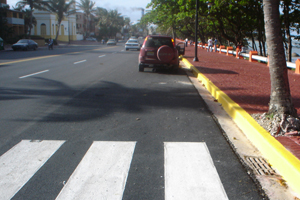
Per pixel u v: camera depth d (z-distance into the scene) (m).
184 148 4.89
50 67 16.11
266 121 5.55
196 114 7.01
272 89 5.60
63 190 3.56
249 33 34.69
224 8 26.61
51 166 4.19
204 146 5.00
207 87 10.56
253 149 4.96
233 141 5.30
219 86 9.78
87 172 4.02
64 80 11.67
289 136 4.96
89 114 6.84
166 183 3.74
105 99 8.42
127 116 6.73
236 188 3.66
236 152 4.80
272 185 3.76
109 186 3.66
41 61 19.73
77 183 3.73
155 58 14.10
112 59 22.38
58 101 8.07
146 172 4.04
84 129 5.78
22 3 52.94
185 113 7.07
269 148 4.51
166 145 5.01
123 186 3.67
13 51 34.34
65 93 9.15
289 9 22.48
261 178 3.94
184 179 3.85
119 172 4.03
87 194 3.47
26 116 6.60
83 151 4.72
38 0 54.56
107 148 4.85
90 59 22.02
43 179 3.82
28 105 7.57
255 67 17.14
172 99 8.61
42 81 11.31
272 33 5.41
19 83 10.75
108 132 5.63
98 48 44.66
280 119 5.23
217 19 31.12
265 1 5.41
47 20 70.50
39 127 5.87
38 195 3.45
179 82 11.83
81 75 13.19
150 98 8.68
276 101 5.52
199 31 51.59
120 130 5.76
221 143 5.17
